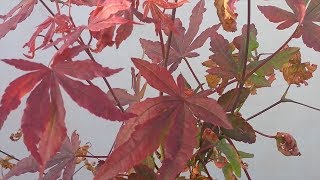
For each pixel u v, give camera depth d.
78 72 0.20
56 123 0.20
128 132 0.23
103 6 0.21
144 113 0.23
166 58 0.27
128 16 0.23
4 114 0.20
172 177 0.21
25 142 0.20
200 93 0.27
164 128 0.22
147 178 0.25
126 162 0.22
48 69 0.20
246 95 0.28
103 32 0.23
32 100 0.20
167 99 0.23
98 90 0.20
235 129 0.27
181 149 0.22
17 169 0.28
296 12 0.27
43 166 0.20
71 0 0.24
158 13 0.23
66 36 0.21
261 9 0.28
